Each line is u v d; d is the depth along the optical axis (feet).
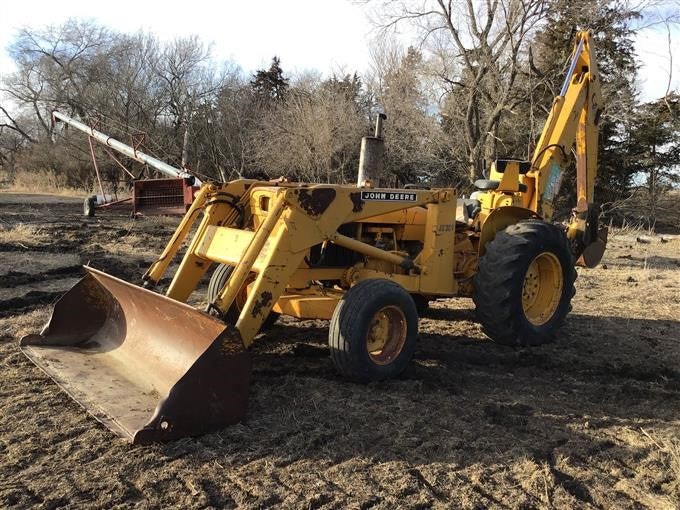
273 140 88.63
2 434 11.71
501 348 18.98
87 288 16.03
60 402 13.26
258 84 117.39
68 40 121.29
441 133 79.56
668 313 24.53
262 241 13.69
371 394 14.29
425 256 17.75
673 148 80.18
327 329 20.20
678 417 13.79
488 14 72.23
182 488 10.06
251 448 11.41
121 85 106.63
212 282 18.29
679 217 81.71
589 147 23.06
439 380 15.55
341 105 85.92
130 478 10.28
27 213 54.19
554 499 10.16
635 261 40.68
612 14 70.08
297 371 15.88
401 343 15.46
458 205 21.36
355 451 11.51
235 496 9.84
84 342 15.97
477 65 76.69
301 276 16.70
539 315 19.65
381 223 18.19
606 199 80.69
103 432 11.89
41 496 9.69
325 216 14.82
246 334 13.42
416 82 81.41
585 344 19.76
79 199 75.87
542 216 21.84
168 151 101.96
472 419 13.20
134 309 14.93
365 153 18.38
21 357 16.07
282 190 14.05
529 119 73.82
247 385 12.18
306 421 12.67
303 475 10.57
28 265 28.66
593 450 11.96
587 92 22.70
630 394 15.17
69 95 116.88
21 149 147.13
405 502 9.84
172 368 13.19
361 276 17.19
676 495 10.44
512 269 17.84
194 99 104.27
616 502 10.15
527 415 13.58
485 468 11.07
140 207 52.19
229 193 16.88
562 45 73.51
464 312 23.98
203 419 11.69
